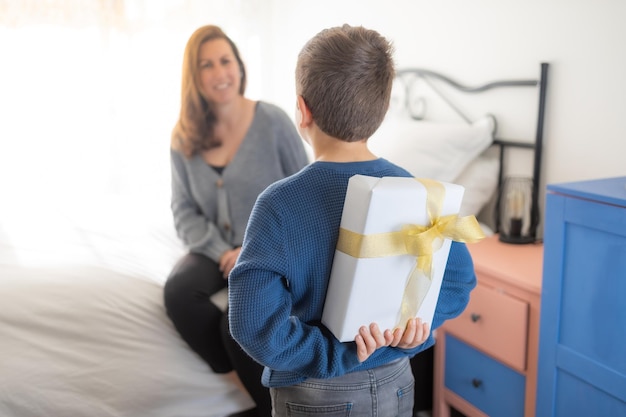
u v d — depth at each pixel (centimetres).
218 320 182
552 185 146
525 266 181
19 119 327
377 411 114
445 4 241
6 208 245
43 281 179
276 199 103
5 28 318
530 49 208
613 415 139
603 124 188
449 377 200
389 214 98
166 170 353
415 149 224
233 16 353
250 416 190
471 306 185
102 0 330
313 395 111
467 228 103
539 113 204
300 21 335
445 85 246
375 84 106
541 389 156
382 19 277
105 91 337
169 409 178
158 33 343
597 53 187
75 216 241
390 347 114
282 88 359
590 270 140
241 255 103
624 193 135
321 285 106
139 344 177
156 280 192
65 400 167
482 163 225
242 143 202
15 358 165
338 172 106
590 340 142
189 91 199
